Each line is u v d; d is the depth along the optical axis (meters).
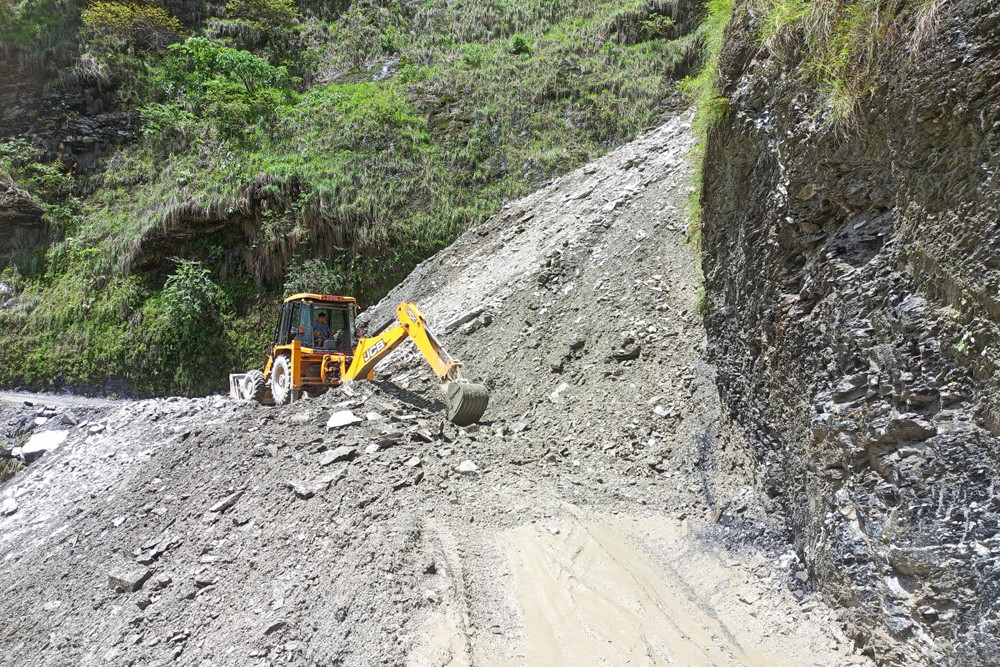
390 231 17.00
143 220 18.00
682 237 8.57
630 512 5.26
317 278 16.42
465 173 17.95
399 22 25.16
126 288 17.48
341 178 17.41
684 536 4.84
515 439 6.87
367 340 8.18
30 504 8.46
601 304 8.56
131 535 5.83
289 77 23.14
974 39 2.80
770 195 4.64
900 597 2.99
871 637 3.15
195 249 17.75
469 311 10.40
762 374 4.79
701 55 18.59
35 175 19.70
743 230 5.19
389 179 17.75
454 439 6.55
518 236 12.91
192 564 5.07
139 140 20.95
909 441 3.09
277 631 4.00
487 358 9.05
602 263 9.38
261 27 24.50
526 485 5.70
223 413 8.83
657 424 6.25
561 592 4.09
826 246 3.92
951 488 2.82
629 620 3.80
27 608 5.38
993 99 2.69
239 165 18.30
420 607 3.83
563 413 7.19
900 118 3.24
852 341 3.54
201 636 4.26
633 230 9.59
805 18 4.02
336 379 8.78
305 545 4.80
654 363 7.06
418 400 7.77
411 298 13.99
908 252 3.24
